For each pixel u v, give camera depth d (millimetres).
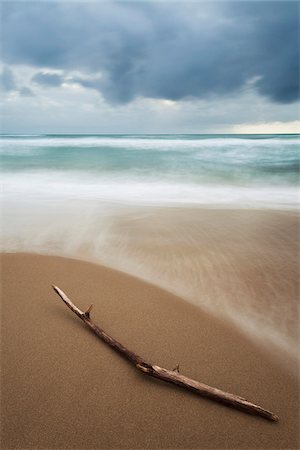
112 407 2262
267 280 4094
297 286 3945
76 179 11852
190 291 3865
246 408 2213
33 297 3656
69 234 5777
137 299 3670
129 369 2598
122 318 3307
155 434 2098
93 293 3777
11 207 7676
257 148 17906
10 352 2758
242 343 2967
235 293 3811
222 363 2719
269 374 2613
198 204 8039
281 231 5859
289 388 2479
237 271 4336
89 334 3021
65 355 2734
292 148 17500
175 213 7125
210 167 13562
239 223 6359
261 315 3393
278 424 2182
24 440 2035
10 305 3486
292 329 3170
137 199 8633
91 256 4836
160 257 4781
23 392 2354
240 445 2049
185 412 2240
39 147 19984
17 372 2537
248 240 5426
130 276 4219
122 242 5375
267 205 7945
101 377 2508
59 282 4027
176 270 4379
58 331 3053
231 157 15617
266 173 12305
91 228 6098
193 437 2088
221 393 2260
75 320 3244
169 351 2844
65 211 7301
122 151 18016
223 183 11000
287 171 12508
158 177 12016
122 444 2035
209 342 2971
